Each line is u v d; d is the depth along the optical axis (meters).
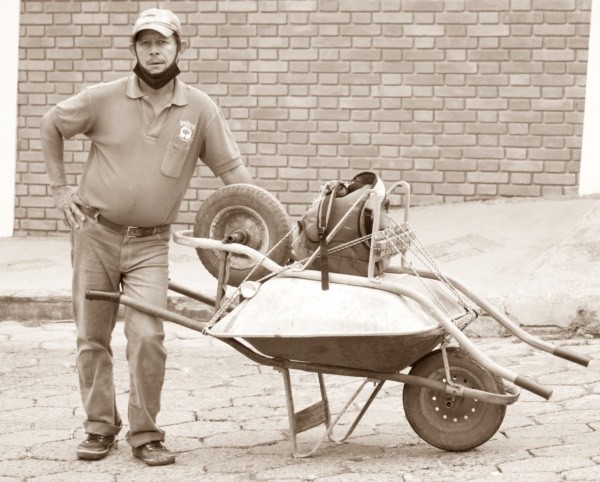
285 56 11.51
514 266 9.23
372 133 11.46
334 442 5.67
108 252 5.41
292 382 7.03
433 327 5.03
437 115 11.38
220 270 5.30
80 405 6.55
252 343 5.23
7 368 7.53
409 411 5.36
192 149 5.43
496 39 11.27
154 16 5.19
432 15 11.32
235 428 6.03
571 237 9.42
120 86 5.33
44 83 11.84
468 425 5.32
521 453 5.30
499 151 11.34
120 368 7.46
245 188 5.32
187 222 11.75
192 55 11.63
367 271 5.21
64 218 5.47
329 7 11.43
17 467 5.35
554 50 11.22
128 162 5.31
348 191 5.30
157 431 5.42
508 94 11.29
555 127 11.26
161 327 5.35
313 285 5.11
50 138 5.39
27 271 10.20
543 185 11.32
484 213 10.72
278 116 11.56
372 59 11.42
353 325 4.95
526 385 4.93
